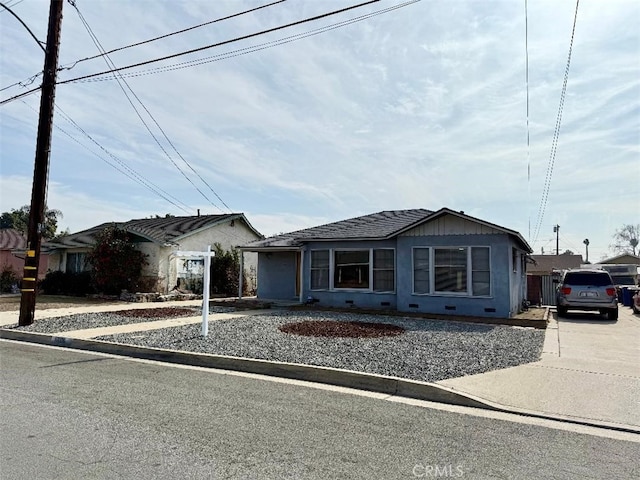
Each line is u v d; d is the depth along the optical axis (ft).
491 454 13.00
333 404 17.70
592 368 23.61
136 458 12.16
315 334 33.04
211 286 78.43
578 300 49.65
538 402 17.93
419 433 14.60
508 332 36.52
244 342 29.50
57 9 39.68
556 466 12.26
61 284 73.97
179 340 30.32
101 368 23.67
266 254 67.31
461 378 21.07
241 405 17.24
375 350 27.12
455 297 46.88
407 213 63.98
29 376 21.61
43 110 39.34
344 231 57.62
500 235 45.34
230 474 11.32
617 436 14.74
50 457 12.12
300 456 12.52
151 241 69.31
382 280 52.39
